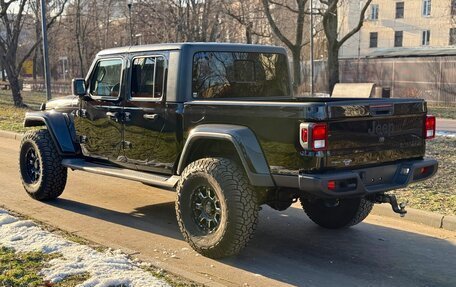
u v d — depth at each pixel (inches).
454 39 2303.2
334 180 185.8
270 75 268.5
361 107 194.5
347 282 193.9
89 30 1945.1
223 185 202.1
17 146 539.2
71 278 176.4
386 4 2490.2
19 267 184.7
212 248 207.9
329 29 1080.8
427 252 227.1
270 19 1045.2
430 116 224.7
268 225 266.1
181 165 225.3
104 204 302.7
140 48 248.4
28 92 1738.4
